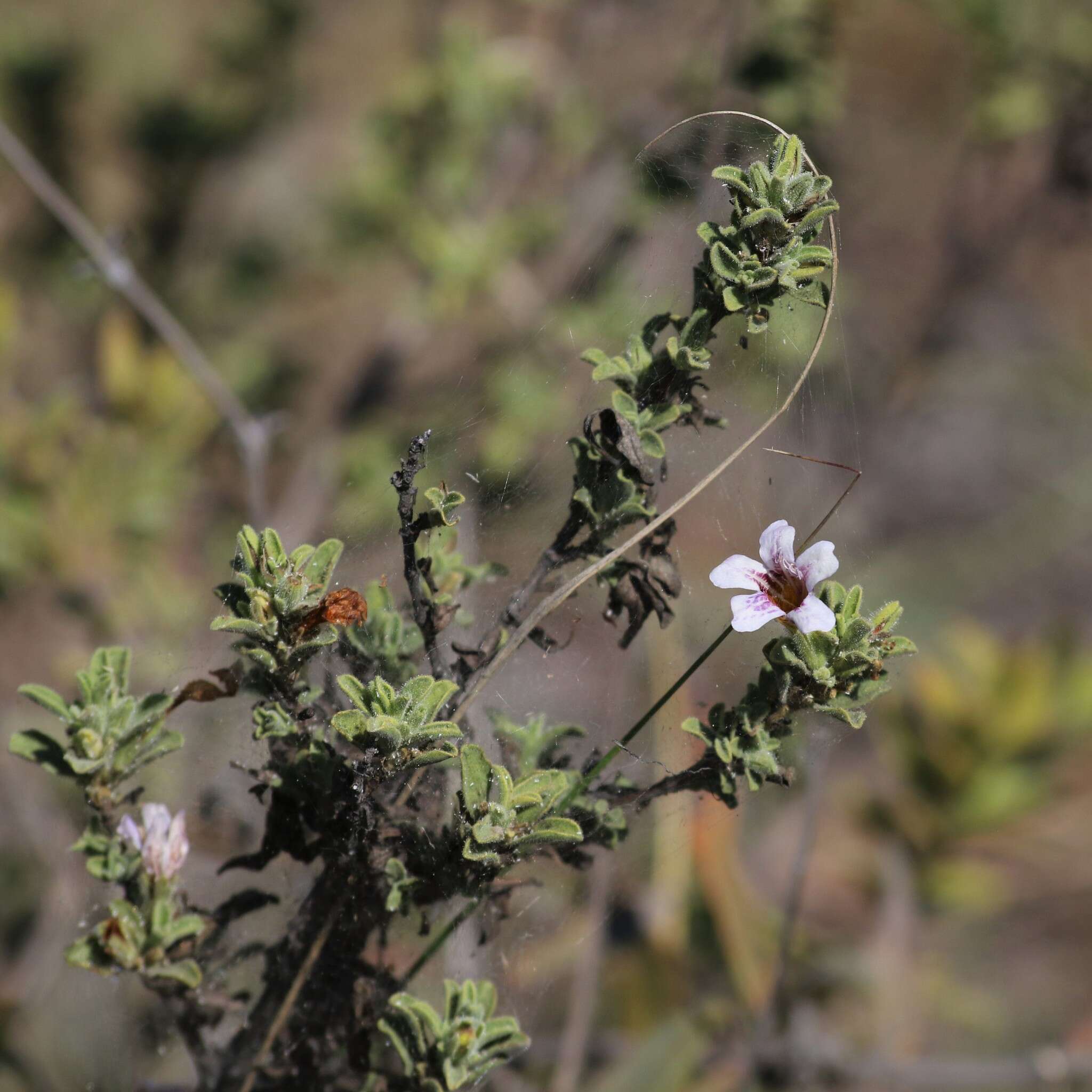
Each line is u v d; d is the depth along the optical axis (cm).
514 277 507
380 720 161
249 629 172
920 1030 447
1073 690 426
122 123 632
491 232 503
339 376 591
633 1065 330
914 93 579
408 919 203
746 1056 340
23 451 432
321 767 184
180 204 635
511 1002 238
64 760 191
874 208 592
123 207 618
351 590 176
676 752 208
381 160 531
